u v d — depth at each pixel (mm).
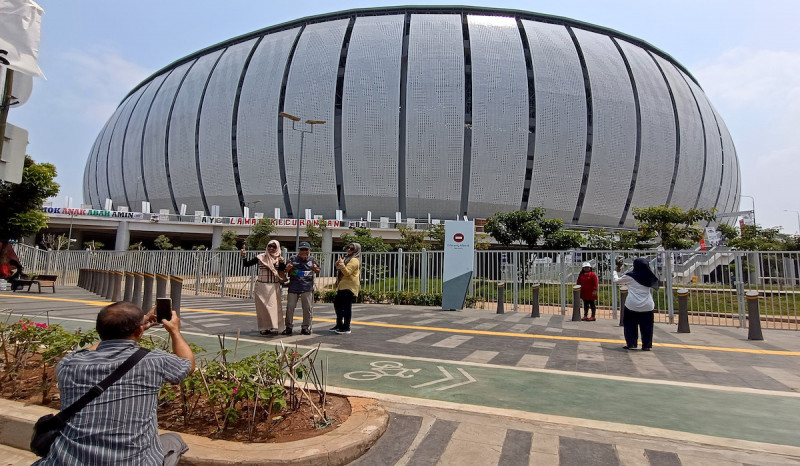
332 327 10297
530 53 52219
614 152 51875
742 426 4211
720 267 12891
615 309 13617
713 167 61219
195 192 56750
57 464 2248
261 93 53875
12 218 20953
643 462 3432
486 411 4469
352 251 9594
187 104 59000
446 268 15398
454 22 54562
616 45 58344
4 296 17094
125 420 2346
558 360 7105
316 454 3297
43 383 4488
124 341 2604
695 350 8211
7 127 5016
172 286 10711
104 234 57688
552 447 3701
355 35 53969
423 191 49688
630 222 53969
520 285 16234
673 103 57531
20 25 4691
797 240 36531
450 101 49594
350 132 50312
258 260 8930
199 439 3594
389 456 3564
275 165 52281
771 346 8773
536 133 50062
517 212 27719
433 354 7367
